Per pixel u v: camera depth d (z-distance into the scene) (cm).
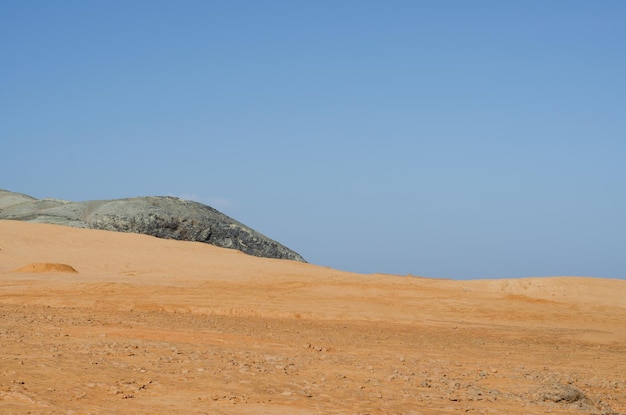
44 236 6538
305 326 2891
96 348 1797
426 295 3975
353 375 1570
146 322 2678
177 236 8838
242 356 1791
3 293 3738
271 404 1194
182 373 1470
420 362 1873
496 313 3528
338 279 4719
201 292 3953
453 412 1198
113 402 1159
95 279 4575
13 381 1285
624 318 3466
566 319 3428
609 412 1284
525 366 1905
